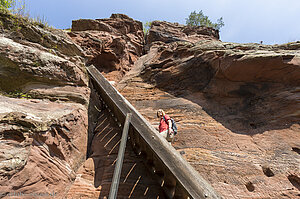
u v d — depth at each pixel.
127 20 13.36
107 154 4.15
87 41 7.35
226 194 3.12
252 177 3.37
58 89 4.41
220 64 5.31
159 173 3.50
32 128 2.80
